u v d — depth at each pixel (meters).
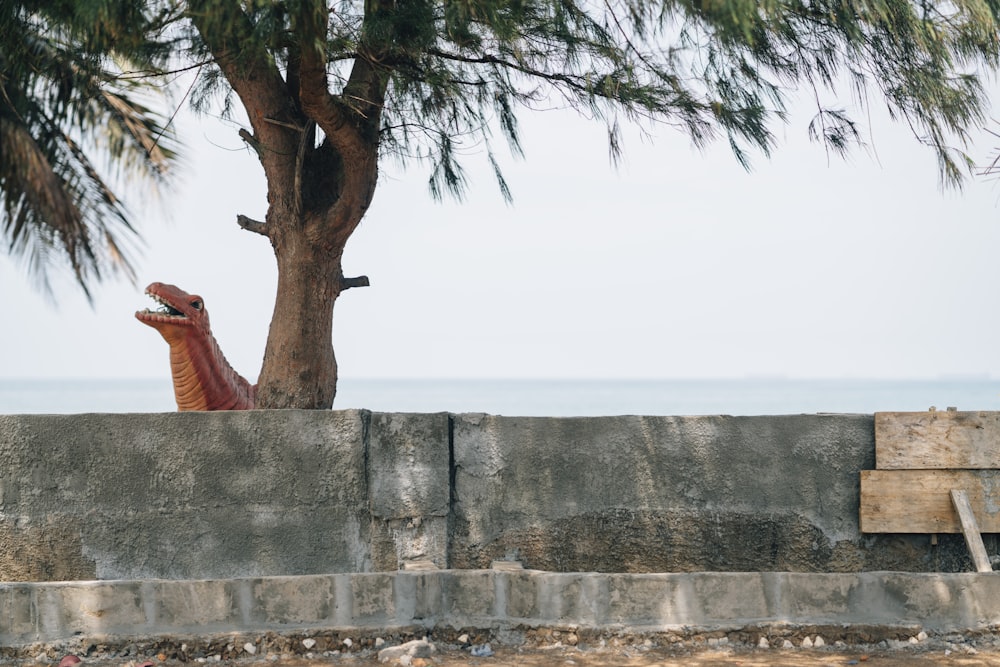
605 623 5.54
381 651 5.35
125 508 6.01
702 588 5.55
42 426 6.00
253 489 6.10
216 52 6.31
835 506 6.21
